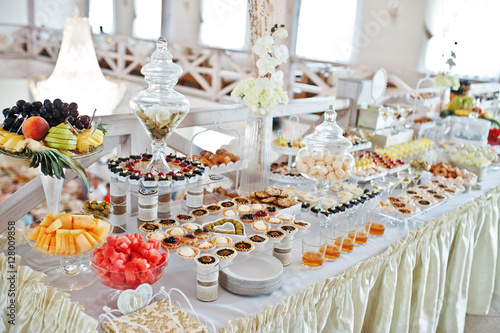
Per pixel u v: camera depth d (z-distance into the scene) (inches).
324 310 59.8
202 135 177.3
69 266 56.0
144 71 64.9
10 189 167.3
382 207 83.1
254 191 85.3
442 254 83.7
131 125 79.7
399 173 99.3
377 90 127.8
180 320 46.9
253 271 60.1
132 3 332.5
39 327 49.7
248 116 83.7
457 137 128.7
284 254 64.4
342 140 76.0
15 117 55.9
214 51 288.4
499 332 102.7
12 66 262.4
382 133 118.1
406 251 74.3
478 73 215.2
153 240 53.6
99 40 328.8
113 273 47.2
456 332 93.8
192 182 68.8
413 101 135.7
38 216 142.1
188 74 327.0
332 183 83.5
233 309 53.3
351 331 62.9
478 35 210.1
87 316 46.1
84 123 58.9
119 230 69.7
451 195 94.7
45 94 183.8
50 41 263.9
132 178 64.2
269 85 78.7
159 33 344.2
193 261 55.5
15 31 261.1
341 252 70.6
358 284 64.8
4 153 54.6
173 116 64.6
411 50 228.8
